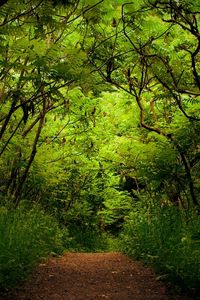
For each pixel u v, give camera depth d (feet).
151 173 35.37
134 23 25.68
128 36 26.84
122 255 37.47
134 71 29.96
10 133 35.09
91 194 61.82
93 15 24.02
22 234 24.81
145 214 38.27
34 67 24.36
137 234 35.58
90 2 22.90
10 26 21.30
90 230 63.00
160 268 24.61
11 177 37.47
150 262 27.86
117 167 49.83
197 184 35.09
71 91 34.32
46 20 22.18
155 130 31.14
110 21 25.50
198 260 20.12
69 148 45.44
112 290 20.77
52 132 42.06
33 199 47.62
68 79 23.52
